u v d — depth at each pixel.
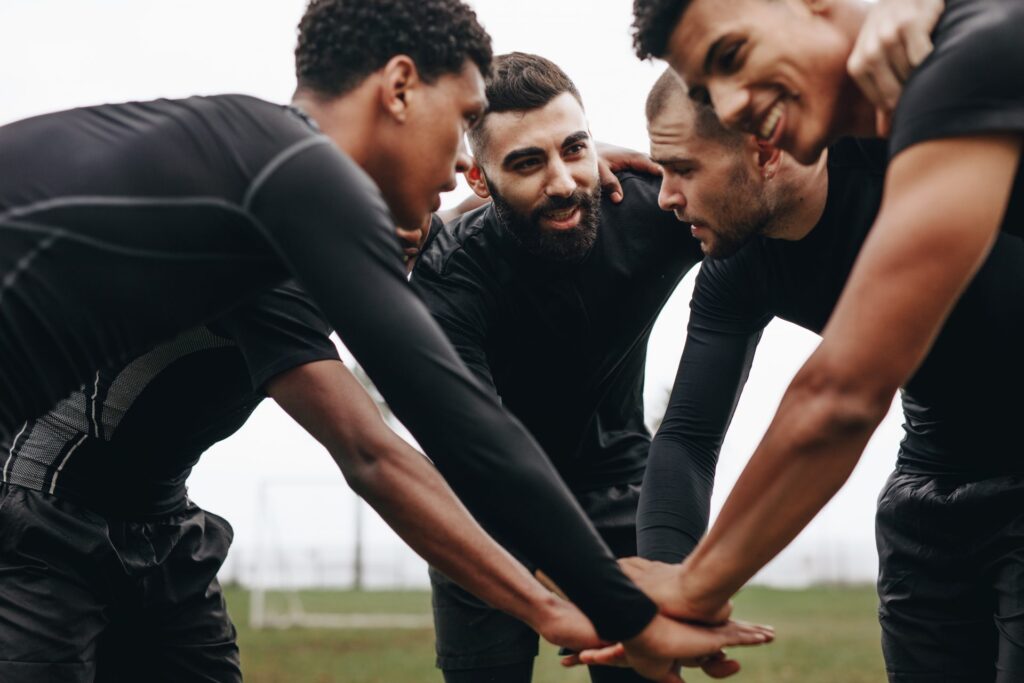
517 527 1.92
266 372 2.29
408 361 1.87
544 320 3.10
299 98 2.15
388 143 2.13
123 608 2.76
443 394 1.88
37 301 1.86
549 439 3.35
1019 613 2.80
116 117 1.97
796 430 1.81
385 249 1.90
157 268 1.88
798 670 9.20
